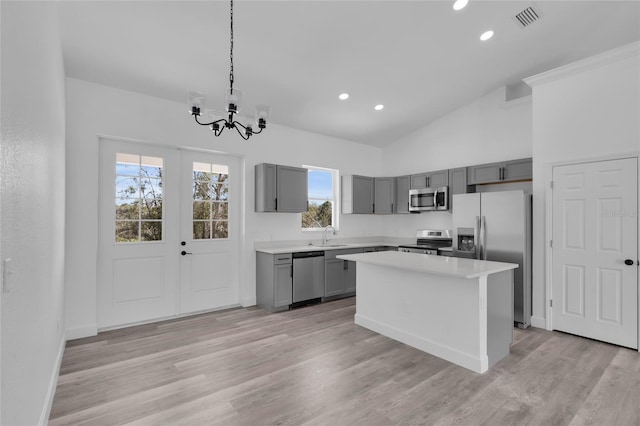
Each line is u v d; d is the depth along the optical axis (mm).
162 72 3322
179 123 3949
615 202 3129
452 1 2871
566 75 3443
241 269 4512
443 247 4906
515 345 3129
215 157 4359
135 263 3734
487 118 4801
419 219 5746
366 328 3609
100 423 1944
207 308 4262
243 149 4496
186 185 4117
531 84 3723
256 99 4074
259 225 4660
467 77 4230
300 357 2859
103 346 3090
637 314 2992
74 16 2508
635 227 3016
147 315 3801
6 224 1057
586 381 2426
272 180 4484
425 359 2814
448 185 5039
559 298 3494
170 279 3971
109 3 2434
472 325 2629
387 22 3021
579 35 3570
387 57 3561
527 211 3709
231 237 4488
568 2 3090
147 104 3736
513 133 4531
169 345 3123
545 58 3908
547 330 3551
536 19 3248
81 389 2320
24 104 1323
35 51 1548
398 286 3271
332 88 4043
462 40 3432
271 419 1985
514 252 3711
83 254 3314
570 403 2145
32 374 1491
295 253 4453
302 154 5195
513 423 1942
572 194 3404
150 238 3846
